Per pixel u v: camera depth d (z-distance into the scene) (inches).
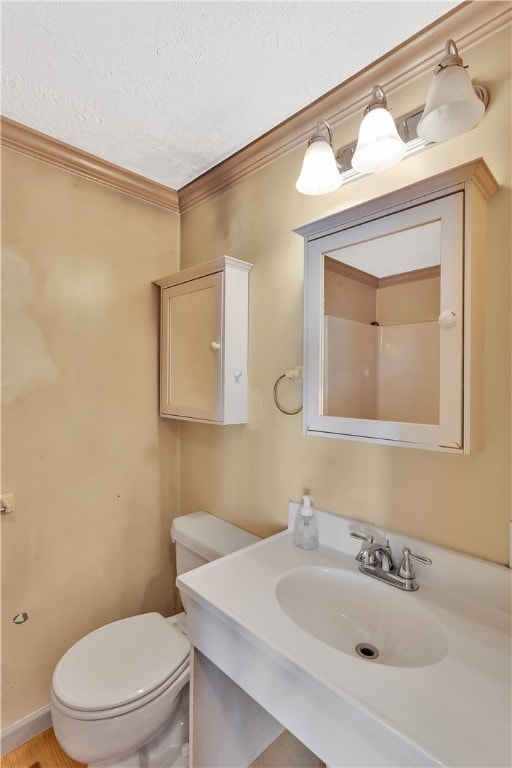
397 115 40.1
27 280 51.9
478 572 34.1
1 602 49.9
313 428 41.1
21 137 50.4
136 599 64.2
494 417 33.5
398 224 34.3
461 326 30.6
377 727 21.8
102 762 43.2
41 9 33.7
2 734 49.5
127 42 37.1
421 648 31.7
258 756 47.8
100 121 49.1
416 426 33.2
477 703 23.2
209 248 64.2
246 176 57.5
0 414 49.7
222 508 61.6
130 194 63.5
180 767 46.6
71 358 56.4
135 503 64.2
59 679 41.6
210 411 56.0
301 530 45.6
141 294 65.2
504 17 32.9
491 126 33.8
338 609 38.3
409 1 33.3
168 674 42.9
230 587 35.9
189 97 44.8
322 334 41.3
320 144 40.2
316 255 41.3
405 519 39.6
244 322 56.3
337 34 36.4
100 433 59.8
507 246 32.8
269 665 28.9
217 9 33.8
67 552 56.0
